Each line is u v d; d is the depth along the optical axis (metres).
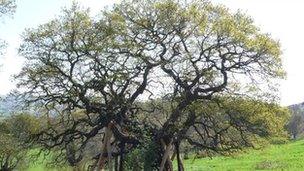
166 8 44.25
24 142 47.72
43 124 46.75
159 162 45.97
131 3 45.44
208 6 45.16
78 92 44.16
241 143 45.66
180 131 44.81
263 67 44.41
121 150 46.72
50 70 44.34
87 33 44.69
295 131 146.50
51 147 46.59
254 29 44.78
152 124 46.25
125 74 44.22
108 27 44.81
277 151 95.94
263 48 43.50
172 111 44.75
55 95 44.75
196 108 42.88
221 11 45.22
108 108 45.41
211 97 44.38
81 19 44.16
